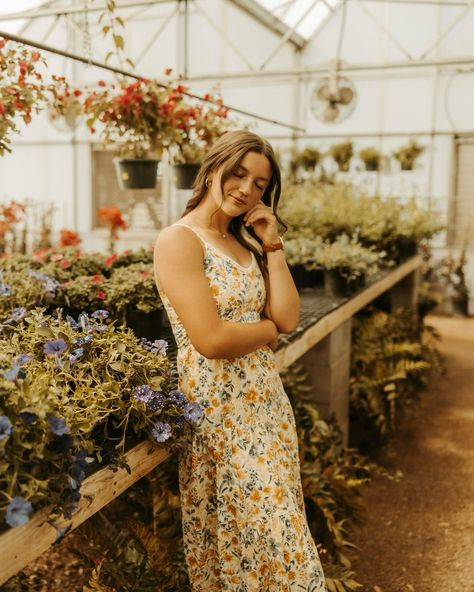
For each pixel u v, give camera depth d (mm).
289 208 5703
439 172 9375
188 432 1705
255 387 1716
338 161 8922
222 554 1684
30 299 2715
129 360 1710
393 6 9320
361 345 4461
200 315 1584
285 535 1588
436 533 3127
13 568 1229
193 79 7555
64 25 10008
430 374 5914
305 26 9688
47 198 11234
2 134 2627
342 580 2258
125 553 2102
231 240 1775
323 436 3113
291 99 9922
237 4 8734
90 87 9656
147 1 5988
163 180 10070
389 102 9492
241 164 1616
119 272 3033
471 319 9016
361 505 3066
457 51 9094
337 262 3869
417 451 4137
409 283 6355
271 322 1743
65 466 1313
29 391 1320
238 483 1646
